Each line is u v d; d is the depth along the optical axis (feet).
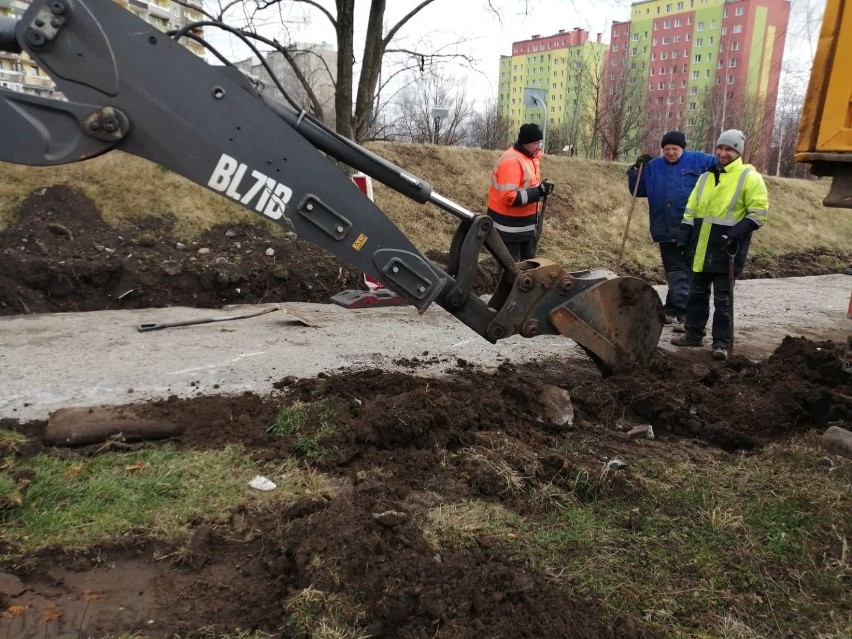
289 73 43.19
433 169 36.88
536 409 13.91
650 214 23.18
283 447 11.90
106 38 9.87
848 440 9.70
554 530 9.89
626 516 10.34
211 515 9.91
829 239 46.01
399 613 7.86
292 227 11.17
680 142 21.95
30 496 10.08
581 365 17.69
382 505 9.73
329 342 18.67
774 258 40.60
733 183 18.20
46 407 13.24
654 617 8.21
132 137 10.30
